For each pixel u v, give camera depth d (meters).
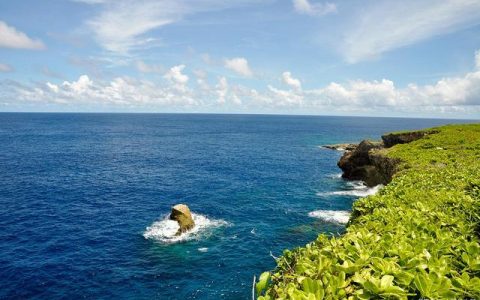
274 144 124.75
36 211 40.34
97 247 30.58
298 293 4.32
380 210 9.49
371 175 54.72
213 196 48.19
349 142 135.75
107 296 23.30
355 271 4.91
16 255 28.84
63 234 33.53
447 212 9.70
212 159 84.62
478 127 53.31
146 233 33.81
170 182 57.19
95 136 147.50
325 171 69.69
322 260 5.38
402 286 4.49
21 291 23.70
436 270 4.96
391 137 56.09
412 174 18.05
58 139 128.25
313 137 162.62
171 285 24.61
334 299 4.33
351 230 7.91
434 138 44.91
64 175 60.88
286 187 54.50
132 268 26.88
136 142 125.12
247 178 61.38
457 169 20.31
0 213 39.19
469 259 5.52
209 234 33.78
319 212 41.12
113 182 56.47
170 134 168.62
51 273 26.00
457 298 4.34
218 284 24.83
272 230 35.16
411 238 6.91
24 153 87.62
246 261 28.23
